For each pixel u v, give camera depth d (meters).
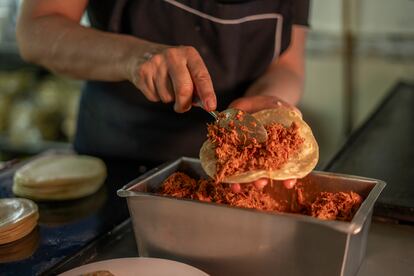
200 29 1.29
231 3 1.28
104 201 1.16
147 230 0.84
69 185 1.16
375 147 1.40
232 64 1.32
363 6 2.20
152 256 0.86
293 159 0.86
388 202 1.04
